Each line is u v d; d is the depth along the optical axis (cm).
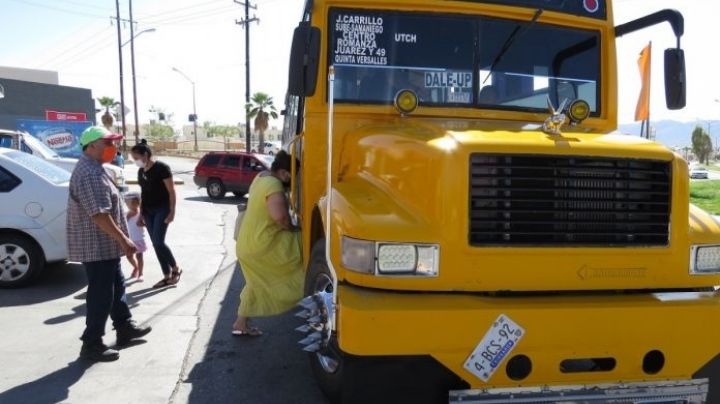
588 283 318
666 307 313
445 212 306
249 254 508
